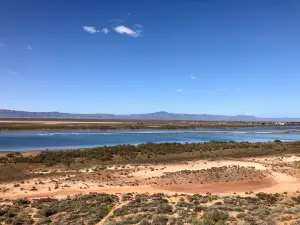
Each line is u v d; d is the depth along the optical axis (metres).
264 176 38.31
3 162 45.88
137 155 54.25
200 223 17.25
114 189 32.56
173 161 50.03
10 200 27.11
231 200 25.25
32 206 25.00
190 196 27.83
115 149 57.38
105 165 46.19
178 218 18.80
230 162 48.84
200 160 50.75
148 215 20.14
